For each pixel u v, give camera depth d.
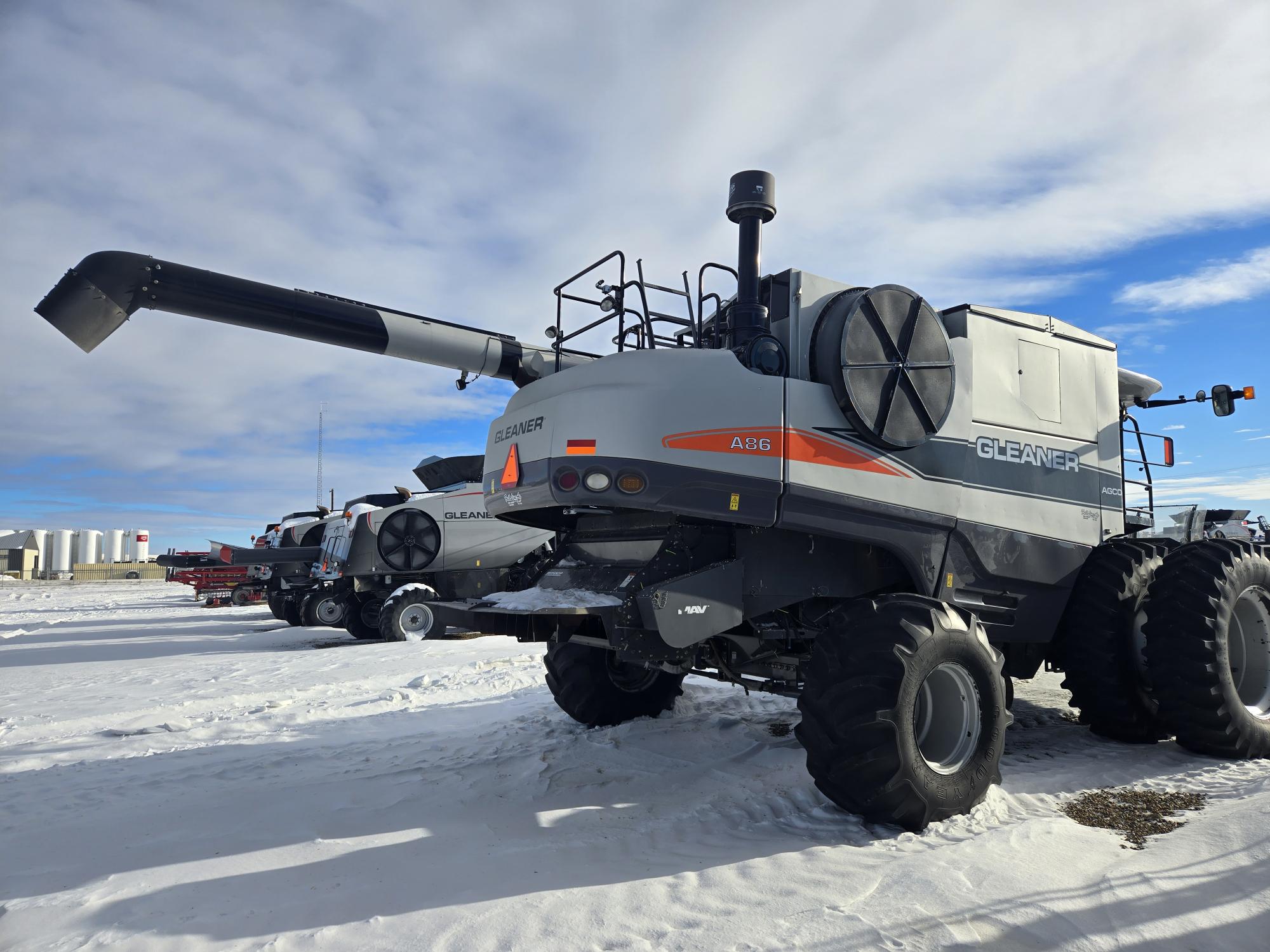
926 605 3.50
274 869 3.04
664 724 5.50
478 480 13.22
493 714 6.07
